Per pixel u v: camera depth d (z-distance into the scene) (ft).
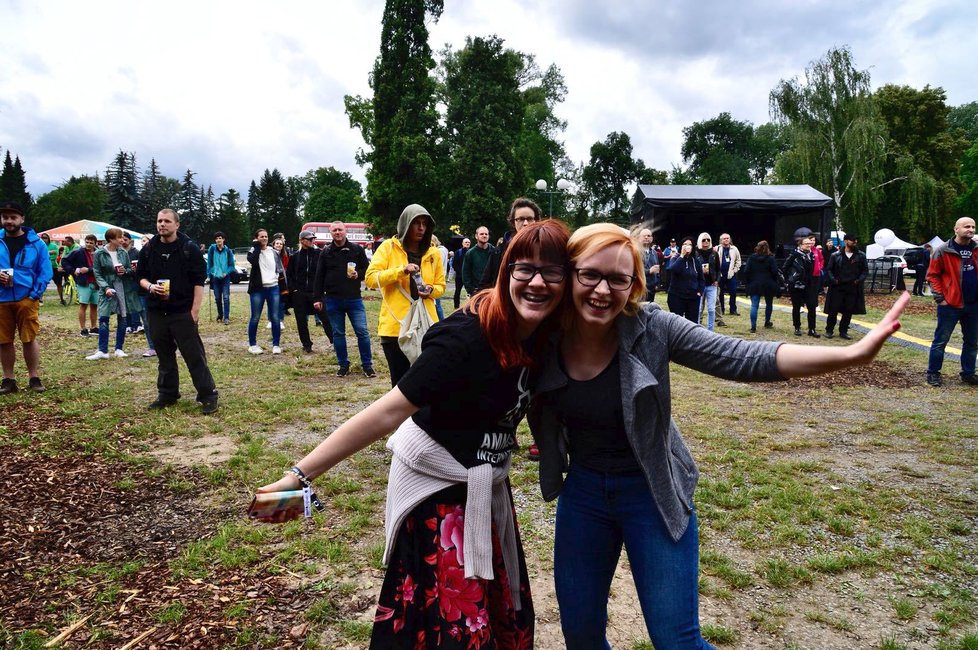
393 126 110.32
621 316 5.79
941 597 9.50
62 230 125.29
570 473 6.32
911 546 11.18
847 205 106.11
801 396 23.67
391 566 5.73
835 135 104.17
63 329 41.73
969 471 15.17
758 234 80.94
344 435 5.45
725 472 14.97
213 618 8.73
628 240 5.48
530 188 160.15
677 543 5.73
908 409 21.61
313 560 10.48
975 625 8.78
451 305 55.42
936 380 25.49
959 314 24.97
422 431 5.76
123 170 280.72
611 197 228.63
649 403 5.66
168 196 334.85
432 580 5.55
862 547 11.11
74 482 13.89
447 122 124.06
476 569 5.49
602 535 6.08
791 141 105.40
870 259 80.94
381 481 14.20
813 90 104.01
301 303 31.65
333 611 8.94
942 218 145.59
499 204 116.57
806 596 9.53
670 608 5.61
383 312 17.80
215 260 45.70
